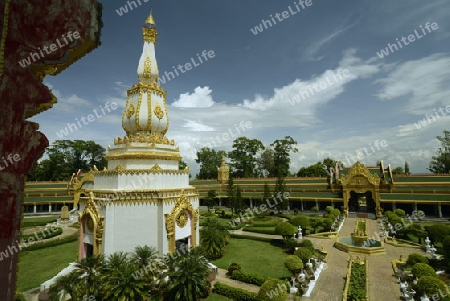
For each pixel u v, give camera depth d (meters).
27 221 60.22
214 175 103.69
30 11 4.75
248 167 99.38
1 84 4.34
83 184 68.94
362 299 21.98
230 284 25.58
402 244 38.22
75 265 20.44
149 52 31.50
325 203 66.44
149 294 21.88
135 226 25.14
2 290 4.26
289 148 97.50
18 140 4.57
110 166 29.44
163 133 31.28
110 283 19.38
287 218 58.22
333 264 31.50
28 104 4.77
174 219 26.27
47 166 89.38
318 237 43.44
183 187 30.00
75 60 6.52
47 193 71.00
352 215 58.94
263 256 34.41
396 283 25.98
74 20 5.19
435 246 36.53
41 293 22.53
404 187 56.97
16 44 4.60
